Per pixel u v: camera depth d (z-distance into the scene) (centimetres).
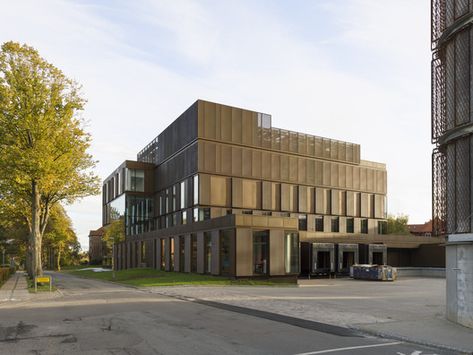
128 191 5569
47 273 6444
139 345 950
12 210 3550
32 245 2967
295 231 3481
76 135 3052
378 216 5588
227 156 4388
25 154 2700
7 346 943
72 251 11188
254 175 4541
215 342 988
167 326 1208
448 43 1374
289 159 4828
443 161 1430
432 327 1200
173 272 4250
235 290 2533
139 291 2547
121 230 5684
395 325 1234
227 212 4328
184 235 4094
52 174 2830
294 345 962
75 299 2002
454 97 1312
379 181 5659
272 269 3316
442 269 4900
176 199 4794
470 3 1255
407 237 5278
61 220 6938
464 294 1227
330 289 2795
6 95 2775
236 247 3188
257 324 1258
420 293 2492
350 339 1045
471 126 1243
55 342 984
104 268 7369
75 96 3016
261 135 4650
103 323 1257
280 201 4697
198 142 4238
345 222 5253
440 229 1409
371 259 4891
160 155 5447
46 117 2830
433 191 1433
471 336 1066
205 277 3397
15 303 1842
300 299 2012
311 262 4444
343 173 5291
